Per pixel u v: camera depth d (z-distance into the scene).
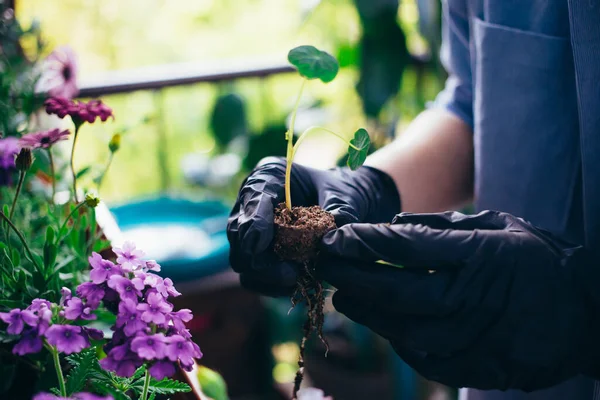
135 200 1.39
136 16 2.63
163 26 2.70
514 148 0.75
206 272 1.18
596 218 0.69
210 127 1.50
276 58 1.54
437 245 0.60
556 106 0.73
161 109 1.45
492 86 0.75
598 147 0.68
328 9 1.55
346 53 1.45
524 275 0.60
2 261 0.66
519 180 0.76
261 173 0.70
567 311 0.60
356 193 0.73
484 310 0.60
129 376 0.59
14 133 0.80
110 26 2.61
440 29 1.32
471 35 0.79
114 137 0.77
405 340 0.61
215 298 1.22
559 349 0.60
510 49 0.73
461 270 0.60
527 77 0.73
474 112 0.79
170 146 2.29
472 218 0.64
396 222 0.65
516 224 0.64
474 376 0.62
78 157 1.84
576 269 0.61
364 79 1.37
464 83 0.82
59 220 0.74
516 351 0.61
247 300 1.25
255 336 1.46
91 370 0.59
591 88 0.67
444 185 0.80
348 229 0.62
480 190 0.78
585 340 0.61
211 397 0.78
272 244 0.65
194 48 2.74
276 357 1.57
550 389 0.78
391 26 1.33
